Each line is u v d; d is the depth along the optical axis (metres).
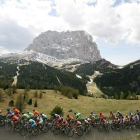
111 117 24.55
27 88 81.31
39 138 18.30
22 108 47.72
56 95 83.69
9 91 65.25
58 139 18.62
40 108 54.91
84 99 81.31
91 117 23.59
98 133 21.81
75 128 20.14
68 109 55.72
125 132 23.39
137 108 50.81
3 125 19.70
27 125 18.27
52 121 20.89
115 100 77.94
